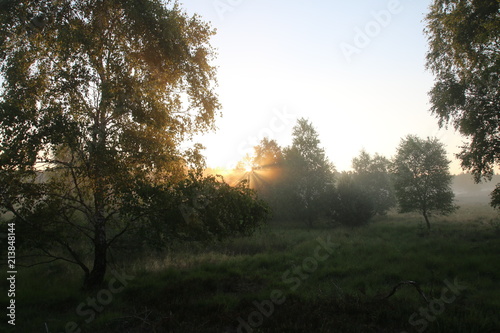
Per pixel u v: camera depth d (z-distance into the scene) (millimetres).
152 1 8570
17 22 7730
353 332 5160
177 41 9133
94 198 8352
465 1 13758
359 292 7234
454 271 8555
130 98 8000
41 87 7820
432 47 16578
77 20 8250
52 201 7945
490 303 6164
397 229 18969
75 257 8227
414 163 19422
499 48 13328
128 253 12164
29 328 5621
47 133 7211
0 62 7570
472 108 16438
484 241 13219
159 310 6516
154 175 8922
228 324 5738
